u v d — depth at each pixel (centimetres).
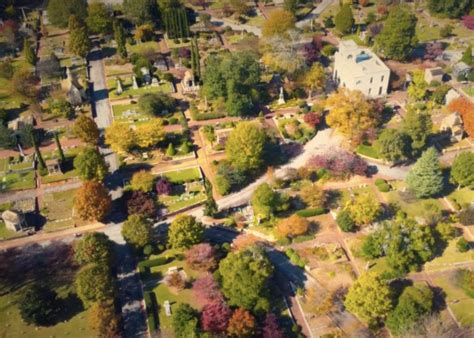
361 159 16200
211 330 11300
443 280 12925
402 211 14788
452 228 13875
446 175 16050
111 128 16538
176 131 18062
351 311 11956
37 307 11756
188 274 13075
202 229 13600
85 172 15112
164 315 12181
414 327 11238
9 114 18975
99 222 14812
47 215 15000
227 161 16188
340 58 19975
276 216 14725
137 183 15162
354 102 16750
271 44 19888
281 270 13325
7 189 15862
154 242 13962
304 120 17975
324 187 15712
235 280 11906
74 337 11750
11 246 14100
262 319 11919
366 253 13262
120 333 11800
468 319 12038
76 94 19200
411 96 19125
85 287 11888
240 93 18288
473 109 17262
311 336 11856
